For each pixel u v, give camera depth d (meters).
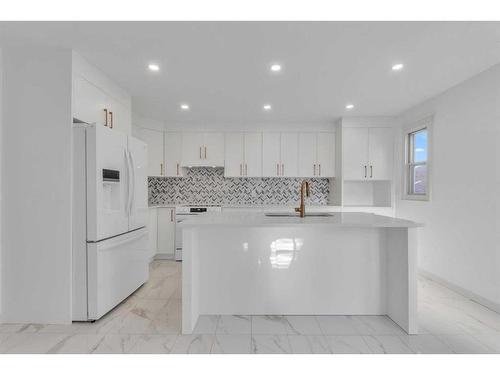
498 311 2.88
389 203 5.07
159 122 5.29
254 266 2.83
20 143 2.64
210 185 5.69
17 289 2.64
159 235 5.10
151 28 2.31
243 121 5.35
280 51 2.69
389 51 2.69
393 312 2.70
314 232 2.83
